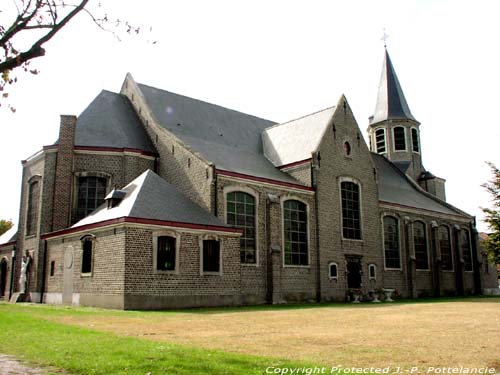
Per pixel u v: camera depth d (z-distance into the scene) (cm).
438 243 4219
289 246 2978
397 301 3200
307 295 3017
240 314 1862
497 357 890
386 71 5228
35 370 743
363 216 3512
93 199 2873
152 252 2205
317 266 3112
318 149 3231
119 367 737
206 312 1977
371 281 3459
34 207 2938
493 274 4928
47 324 1366
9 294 3098
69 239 2520
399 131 5006
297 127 3581
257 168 3123
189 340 1100
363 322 1531
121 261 2125
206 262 2416
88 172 2877
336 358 875
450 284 4325
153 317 1695
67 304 2433
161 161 3030
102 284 2219
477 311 1994
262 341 1088
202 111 3519
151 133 3159
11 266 3139
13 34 769
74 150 2873
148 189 2430
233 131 3556
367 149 3659
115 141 3017
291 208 3047
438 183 4897
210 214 2570
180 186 2842
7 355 869
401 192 4378
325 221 3212
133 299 2100
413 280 3841
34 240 2842
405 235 3928
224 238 2503
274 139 3634
